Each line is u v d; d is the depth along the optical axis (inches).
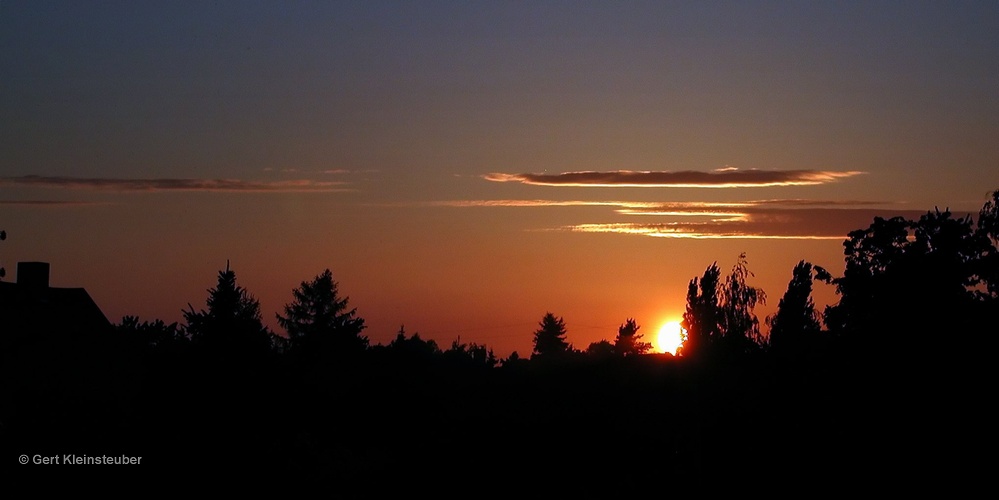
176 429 1158.3
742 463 1429.6
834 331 1691.7
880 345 1438.2
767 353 1893.5
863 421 1306.6
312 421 1600.6
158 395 1175.0
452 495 1486.2
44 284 1801.2
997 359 1279.5
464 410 2257.6
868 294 1647.4
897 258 1621.6
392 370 2337.6
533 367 3107.8
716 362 1935.3
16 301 1713.8
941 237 1595.7
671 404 1974.7
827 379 1467.8
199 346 1200.2
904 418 1259.8
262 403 1202.0
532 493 1480.1
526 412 2124.8
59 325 1705.2
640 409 1991.9
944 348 1344.7
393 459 1761.8
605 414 1963.6
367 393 2127.2
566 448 1775.3
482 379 2878.9
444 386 2790.4
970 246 1576.0
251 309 1298.0
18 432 1200.8
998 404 1208.8
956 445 1181.1
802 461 1342.3
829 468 1286.9
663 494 1406.3
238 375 1194.0
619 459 1672.0
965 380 1266.0
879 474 1216.2
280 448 1249.4
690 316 2101.4
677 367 2092.8
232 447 1164.5
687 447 1640.0
